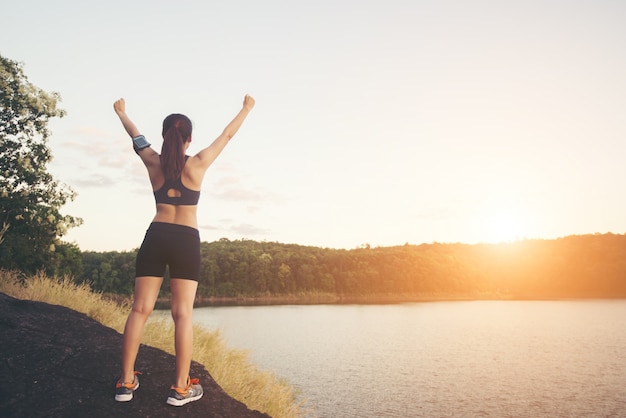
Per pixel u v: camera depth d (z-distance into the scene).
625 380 31.53
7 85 16.45
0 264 15.12
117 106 3.43
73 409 3.02
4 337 3.84
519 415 22.27
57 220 16.75
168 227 3.03
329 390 27.47
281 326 73.31
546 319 92.19
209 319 84.25
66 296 7.81
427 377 32.50
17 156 16.50
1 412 2.92
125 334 3.11
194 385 3.37
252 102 3.36
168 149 3.07
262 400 7.23
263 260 178.38
